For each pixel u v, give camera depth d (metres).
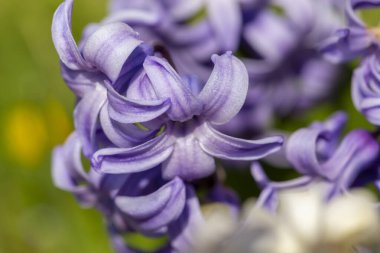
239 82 0.20
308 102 0.32
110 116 0.20
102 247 0.30
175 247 0.21
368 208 0.16
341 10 0.31
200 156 0.20
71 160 0.22
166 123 0.20
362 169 0.22
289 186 0.21
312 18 0.31
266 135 0.31
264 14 0.31
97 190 0.22
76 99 0.21
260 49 0.31
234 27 0.30
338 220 0.16
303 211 0.16
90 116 0.20
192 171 0.20
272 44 0.31
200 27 0.30
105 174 0.21
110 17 0.25
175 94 0.19
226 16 0.30
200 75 0.30
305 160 0.21
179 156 0.20
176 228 0.21
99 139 0.21
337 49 0.23
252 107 0.31
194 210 0.21
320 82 0.31
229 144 0.20
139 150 0.20
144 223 0.21
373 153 0.22
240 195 0.30
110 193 0.21
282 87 0.31
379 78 0.22
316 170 0.21
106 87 0.20
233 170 0.30
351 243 0.16
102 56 0.20
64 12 0.20
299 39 0.31
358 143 0.22
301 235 0.16
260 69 0.31
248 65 0.31
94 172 0.21
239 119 0.31
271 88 0.31
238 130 0.31
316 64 0.31
